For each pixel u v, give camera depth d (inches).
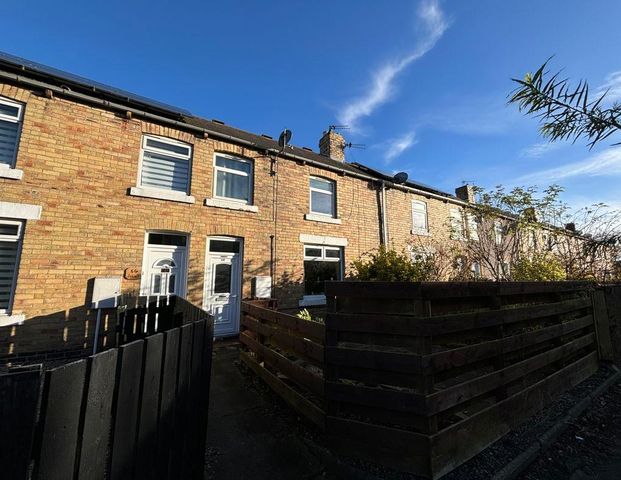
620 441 135.9
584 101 76.6
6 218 225.9
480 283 135.7
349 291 123.4
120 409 66.7
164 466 81.8
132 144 281.4
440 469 103.8
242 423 144.5
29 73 250.2
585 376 197.2
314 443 124.9
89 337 243.8
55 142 247.4
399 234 473.4
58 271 237.0
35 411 49.1
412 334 110.6
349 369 120.4
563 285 195.5
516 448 121.3
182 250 301.0
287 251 362.6
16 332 219.3
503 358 138.6
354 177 441.4
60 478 52.0
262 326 192.4
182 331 94.0
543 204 313.7
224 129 394.6
